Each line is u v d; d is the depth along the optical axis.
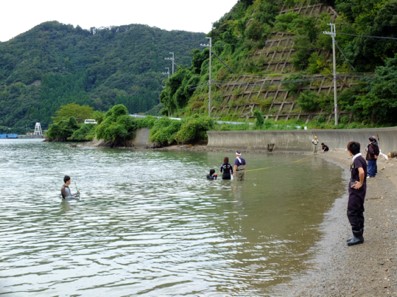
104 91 172.88
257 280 7.94
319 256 9.22
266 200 16.48
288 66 67.25
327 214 13.48
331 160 33.97
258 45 73.44
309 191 18.41
